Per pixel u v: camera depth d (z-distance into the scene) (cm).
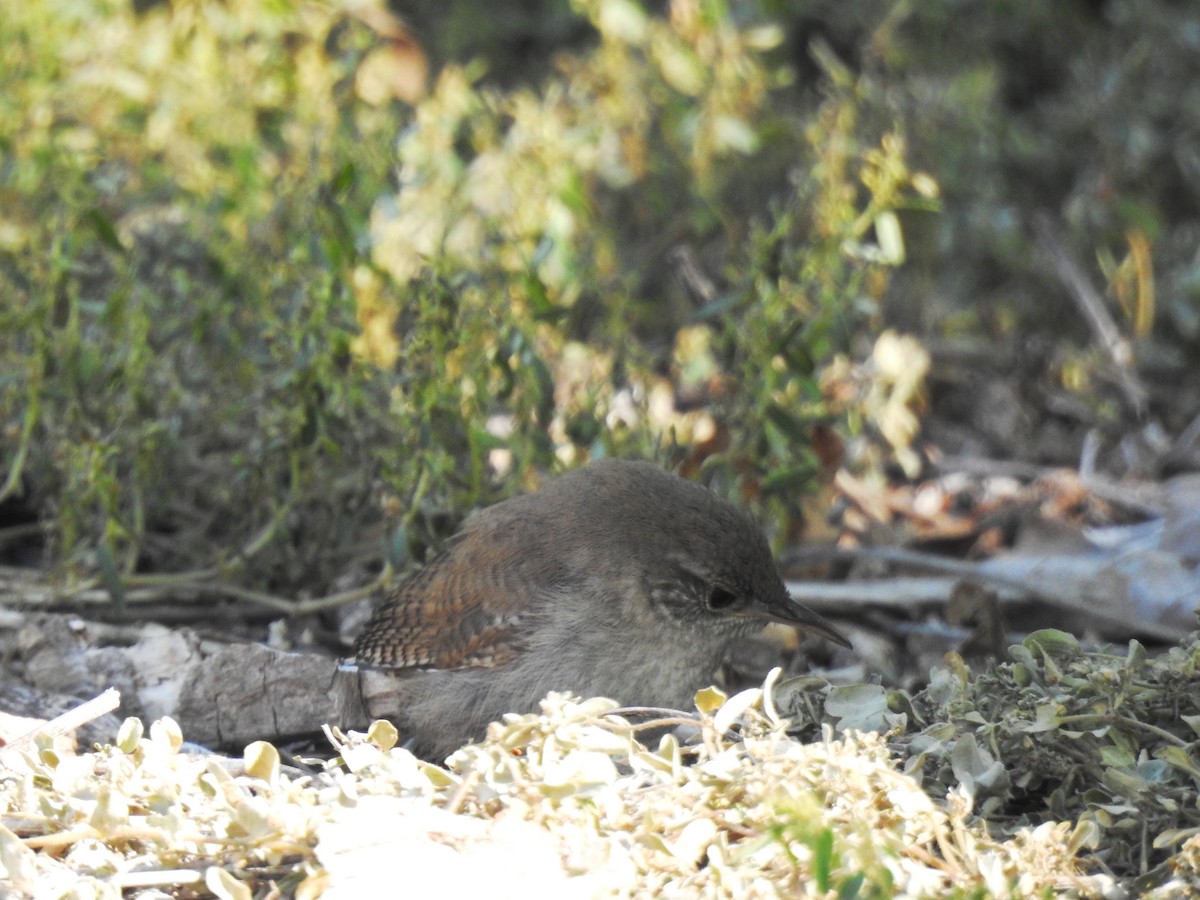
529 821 630
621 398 1258
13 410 1151
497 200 1312
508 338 1071
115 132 1352
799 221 1354
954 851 639
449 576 890
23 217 1252
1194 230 1680
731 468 1095
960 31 1753
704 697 713
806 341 1105
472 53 1828
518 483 1085
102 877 621
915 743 751
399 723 904
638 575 883
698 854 623
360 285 1151
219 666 917
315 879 593
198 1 1383
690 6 1462
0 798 665
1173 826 689
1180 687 765
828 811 636
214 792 658
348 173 1073
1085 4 1866
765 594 912
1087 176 1667
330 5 1403
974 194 1605
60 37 1354
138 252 1214
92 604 1088
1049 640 817
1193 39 1691
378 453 1050
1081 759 742
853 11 1742
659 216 1527
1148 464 1436
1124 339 1559
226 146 1341
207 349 1181
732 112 1462
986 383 1579
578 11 1570
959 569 1152
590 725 699
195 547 1141
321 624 1112
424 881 593
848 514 1281
